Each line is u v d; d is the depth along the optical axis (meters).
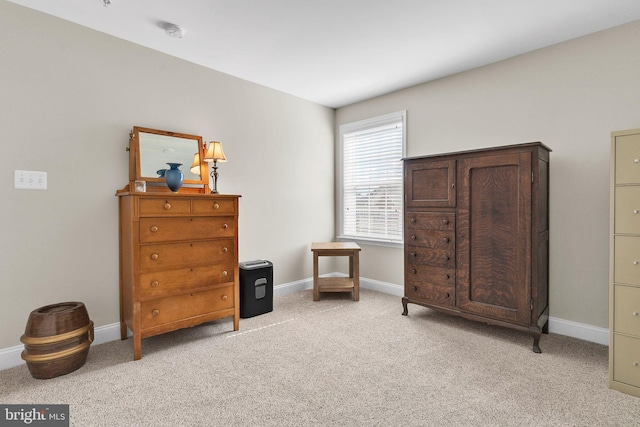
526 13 2.08
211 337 2.46
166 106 2.70
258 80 3.26
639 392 1.67
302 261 3.85
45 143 2.12
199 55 2.72
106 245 2.39
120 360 2.08
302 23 2.22
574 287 2.45
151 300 2.17
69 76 2.21
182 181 2.50
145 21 2.20
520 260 2.27
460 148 3.07
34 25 2.07
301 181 3.81
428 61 2.82
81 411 1.55
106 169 2.38
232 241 2.58
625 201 1.75
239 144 3.21
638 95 2.18
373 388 1.75
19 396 1.68
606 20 2.17
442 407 1.58
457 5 2.00
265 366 2.00
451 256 2.62
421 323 2.74
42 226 2.12
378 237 3.80
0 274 1.98
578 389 1.74
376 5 2.01
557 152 2.51
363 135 3.95
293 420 1.48
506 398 1.65
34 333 1.84
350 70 3.02
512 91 2.73
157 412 1.54
